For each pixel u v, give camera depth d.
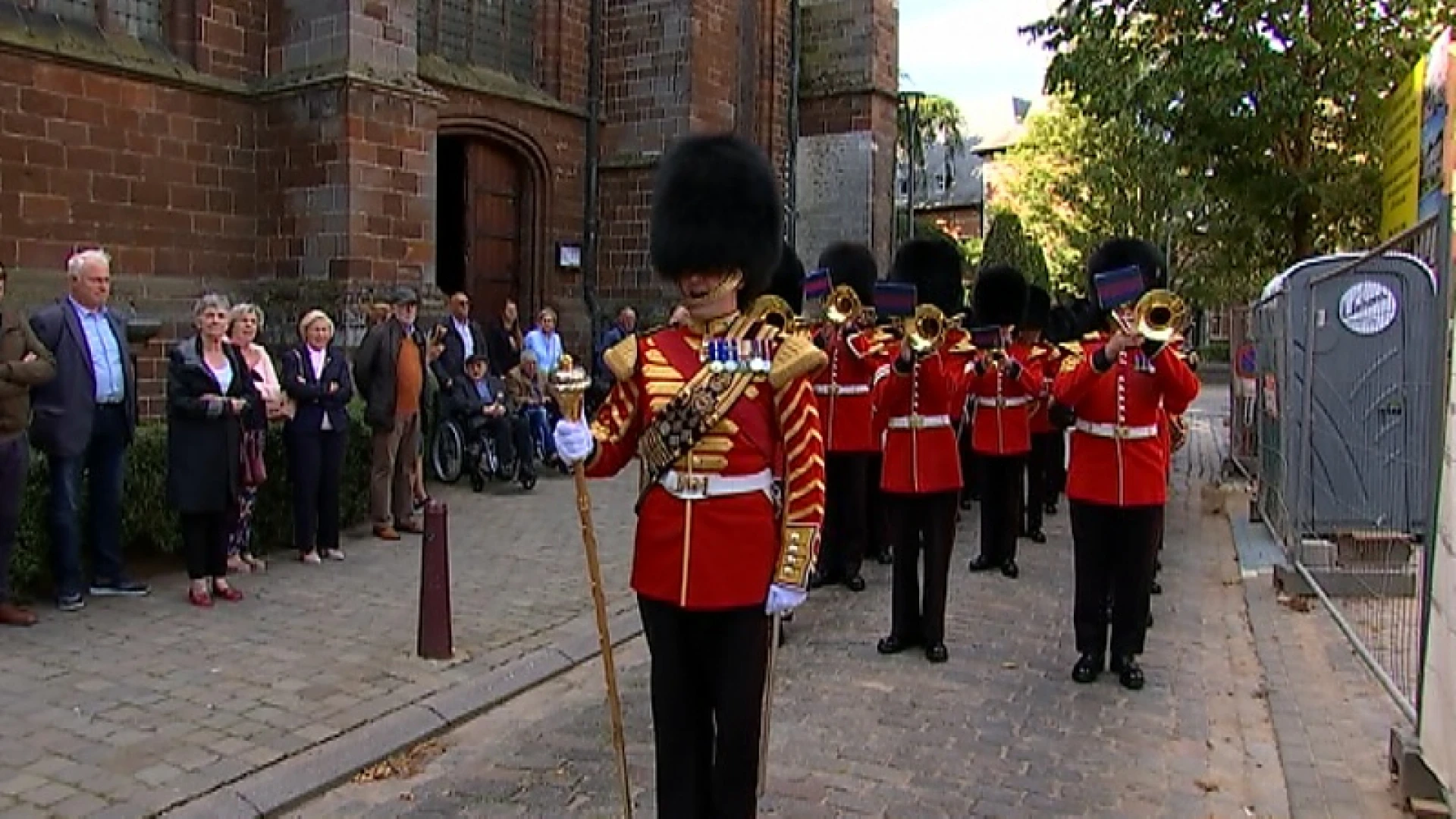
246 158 12.62
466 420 11.52
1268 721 5.59
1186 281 22.20
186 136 12.15
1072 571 8.87
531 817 4.45
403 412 9.20
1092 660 6.16
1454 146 4.71
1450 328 4.20
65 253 11.28
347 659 6.11
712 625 3.60
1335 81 11.69
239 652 6.17
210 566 7.18
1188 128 12.47
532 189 16.56
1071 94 18.38
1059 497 12.53
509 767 4.93
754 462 3.57
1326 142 12.44
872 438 8.03
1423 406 8.05
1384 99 11.13
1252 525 10.52
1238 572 8.88
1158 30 12.58
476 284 15.91
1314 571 7.72
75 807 4.35
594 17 17.30
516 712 5.61
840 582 8.22
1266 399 10.16
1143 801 4.65
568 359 3.65
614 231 17.47
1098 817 4.50
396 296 10.85
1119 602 6.10
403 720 5.28
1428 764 4.33
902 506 6.47
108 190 11.58
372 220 12.20
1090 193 29.00
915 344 6.11
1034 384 8.72
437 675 5.89
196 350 7.04
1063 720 5.54
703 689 3.70
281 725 5.18
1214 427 21.70
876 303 6.97
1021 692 5.95
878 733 5.30
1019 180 33.97
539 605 7.27
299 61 12.45
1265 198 12.55
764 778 4.04
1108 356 5.84
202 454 6.95
